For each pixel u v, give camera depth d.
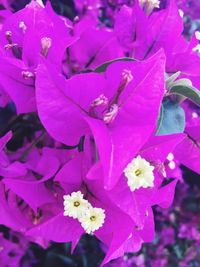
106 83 0.09
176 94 0.11
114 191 0.09
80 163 0.10
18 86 0.10
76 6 0.16
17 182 0.10
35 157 0.11
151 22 0.12
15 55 0.11
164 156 0.09
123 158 0.09
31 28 0.11
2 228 0.15
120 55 0.13
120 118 0.09
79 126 0.10
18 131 0.13
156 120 0.09
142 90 0.09
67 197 0.09
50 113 0.09
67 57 0.13
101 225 0.09
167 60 0.12
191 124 0.12
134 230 0.10
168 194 0.10
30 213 0.11
